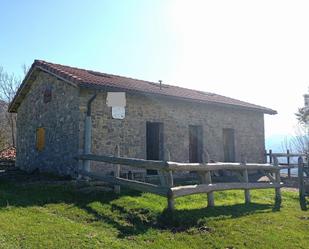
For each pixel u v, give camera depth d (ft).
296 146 87.15
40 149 48.47
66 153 42.04
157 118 46.37
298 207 30.55
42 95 49.19
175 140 48.01
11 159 65.92
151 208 25.54
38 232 20.13
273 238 21.13
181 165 25.05
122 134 42.73
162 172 25.35
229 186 28.53
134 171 41.70
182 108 49.39
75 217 24.16
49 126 46.47
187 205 27.43
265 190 37.14
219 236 21.13
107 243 19.22
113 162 29.96
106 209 25.82
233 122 56.24
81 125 40.11
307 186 36.06
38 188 32.14
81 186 32.55
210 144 52.24
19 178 41.19
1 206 25.55
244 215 25.64
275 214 26.66
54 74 43.32
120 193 30.32
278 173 34.04
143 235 21.04
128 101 43.73
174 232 21.83
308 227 23.86
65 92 43.37
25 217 23.06
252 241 20.54
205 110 52.29
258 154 59.47
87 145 39.65
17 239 18.92
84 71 49.44
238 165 29.91
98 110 41.19
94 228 21.97
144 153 44.42
